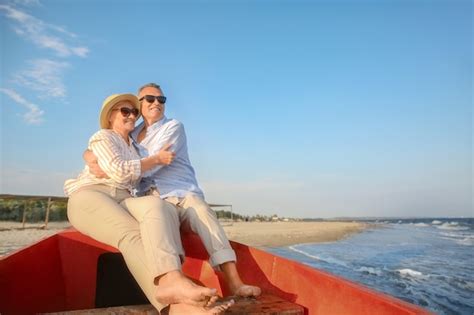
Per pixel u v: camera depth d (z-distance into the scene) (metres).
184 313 1.78
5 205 25.75
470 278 11.76
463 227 52.19
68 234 3.14
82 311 1.83
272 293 2.45
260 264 2.70
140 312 1.84
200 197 2.90
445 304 8.68
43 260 2.88
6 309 2.43
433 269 13.63
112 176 2.46
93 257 3.08
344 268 13.48
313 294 2.17
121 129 2.80
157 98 3.15
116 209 2.29
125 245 2.16
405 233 35.78
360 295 1.88
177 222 2.28
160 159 2.61
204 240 2.45
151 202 2.22
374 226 53.59
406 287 10.39
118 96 2.75
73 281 3.02
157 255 1.94
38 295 2.78
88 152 2.60
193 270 3.01
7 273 2.48
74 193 2.49
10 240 15.91
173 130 2.95
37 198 19.75
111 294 3.04
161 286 1.84
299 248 20.16
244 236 26.84
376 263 14.90
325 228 42.44
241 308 1.99
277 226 45.75
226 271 2.37
